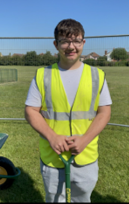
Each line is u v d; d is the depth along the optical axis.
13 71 14.98
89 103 1.45
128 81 12.59
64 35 1.39
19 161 3.27
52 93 1.44
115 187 2.67
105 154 3.53
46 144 1.53
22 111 6.49
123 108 6.97
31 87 1.50
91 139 1.42
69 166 1.39
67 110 1.44
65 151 1.47
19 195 2.53
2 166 2.54
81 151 1.39
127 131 4.70
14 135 4.33
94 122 1.47
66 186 1.40
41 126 1.43
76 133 1.47
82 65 1.53
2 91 10.51
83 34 1.46
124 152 3.62
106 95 1.50
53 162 1.50
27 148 3.73
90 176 1.52
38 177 2.88
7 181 2.59
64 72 1.47
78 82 1.45
